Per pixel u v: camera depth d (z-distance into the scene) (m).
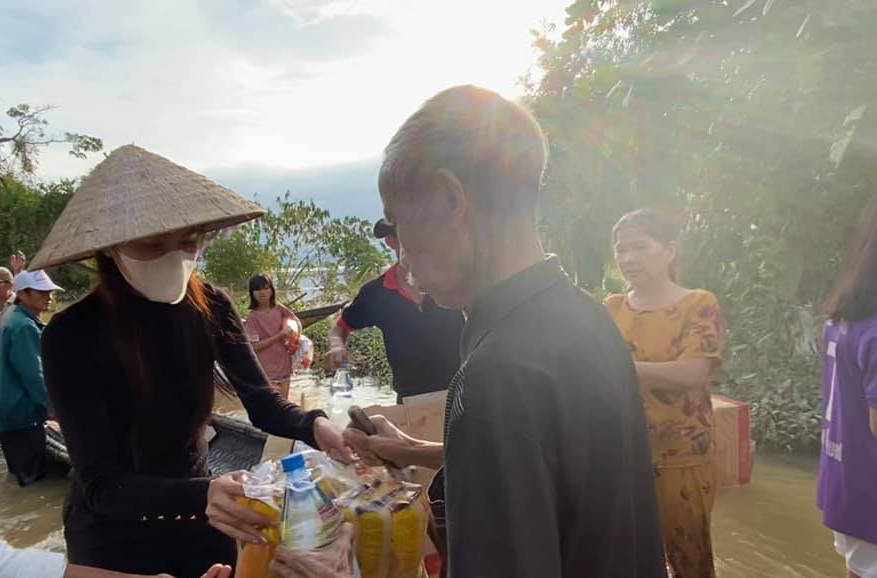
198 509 1.65
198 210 1.76
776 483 4.94
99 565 1.86
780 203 3.10
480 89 1.01
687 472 2.71
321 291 16.62
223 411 5.59
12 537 4.86
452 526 0.85
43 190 34.56
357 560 1.44
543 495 0.84
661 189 4.00
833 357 2.25
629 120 4.07
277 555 1.36
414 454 1.75
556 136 4.93
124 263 1.81
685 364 2.64
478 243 0.98
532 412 0.86
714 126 3.43
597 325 1.03
